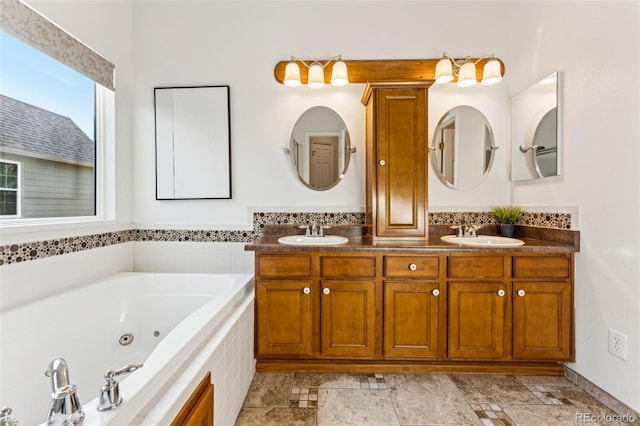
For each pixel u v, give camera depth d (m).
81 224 1.84
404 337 1.80
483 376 1.81
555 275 1.76
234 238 2.31
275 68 2.27
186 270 2.32
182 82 2.30
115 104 2.15
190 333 1.18
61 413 0.69
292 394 1.64
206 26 2.29
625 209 1.47
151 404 0.89
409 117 1.99
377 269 1.80
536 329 1.77
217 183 2.30
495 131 2.31
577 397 1.62
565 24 1.80
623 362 1.47
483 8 2.28
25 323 1.37
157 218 2.32
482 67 2.26
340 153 2.31
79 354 1.59
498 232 2.29
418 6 2.29
